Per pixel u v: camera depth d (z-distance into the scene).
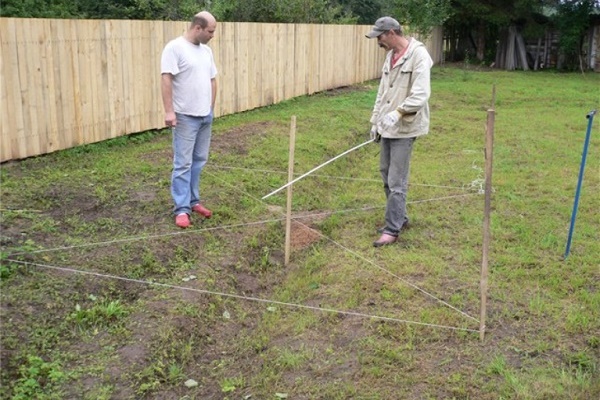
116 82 9.70
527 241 6.52
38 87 8.39
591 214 7.34
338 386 4.19
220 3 16.28
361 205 7.82
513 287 5.48
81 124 9.15
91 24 9.09
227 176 8.24
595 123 13.31
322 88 17.22
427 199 7.91
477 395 4.06
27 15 12.86
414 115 6.02
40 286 4.91
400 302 5.23
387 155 6.41
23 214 6.29
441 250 6.29
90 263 5.41
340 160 9.95
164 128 10.87
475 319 4.93
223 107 12.56
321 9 19.61
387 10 28.39
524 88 19.56
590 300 5.23
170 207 6.84
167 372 4.35
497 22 27.16
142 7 15.90
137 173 8.02
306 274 5.93
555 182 8.66
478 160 9.97
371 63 20.84
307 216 7.31
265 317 5.20
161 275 5.50
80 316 4.66
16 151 8.19
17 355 4.16
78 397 3.94
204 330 4.91
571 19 26.66
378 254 6.21
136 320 4.75
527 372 4.30
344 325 4.93
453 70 26.06
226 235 6.46
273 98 14.52
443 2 25.03
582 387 4.12
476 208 7.58
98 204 6.79
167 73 5.94
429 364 4.39
